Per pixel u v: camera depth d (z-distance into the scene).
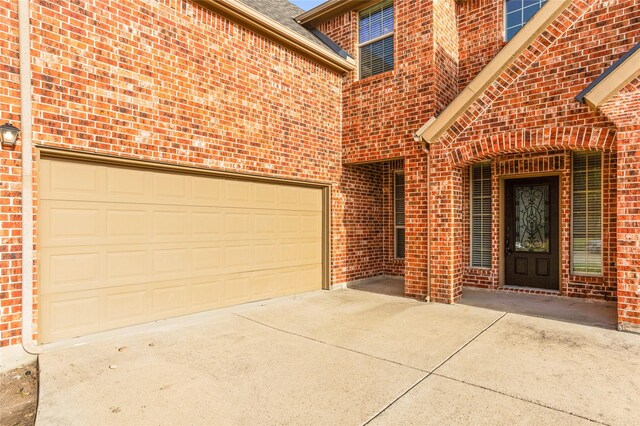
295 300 7.04
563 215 7.11
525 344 4.59
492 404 3.18
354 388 3.48
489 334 4.98
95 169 4.84
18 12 4.07
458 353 4.33
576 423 2.89
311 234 7.96
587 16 5.39
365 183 9.12
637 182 4.78
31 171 4.15
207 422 2.93
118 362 4.04
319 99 7.86
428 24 7.08
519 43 5.82
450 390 3.43
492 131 6.19
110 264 4.97
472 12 8.05
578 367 3.90
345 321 5.66
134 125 5.02
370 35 8.31
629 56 4.71
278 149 6.99
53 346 4.37
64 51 4.40
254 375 3.76
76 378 3.65
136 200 5.23
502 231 7.92
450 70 7.75
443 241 6.73
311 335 4.99
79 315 4.70
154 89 5.23
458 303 6.71
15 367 4.03
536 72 5.79
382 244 9.69
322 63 7.86
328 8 8.48
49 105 4.29
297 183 7.54
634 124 4.78
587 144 5.35
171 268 5.62
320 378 3.69
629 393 3.36
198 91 5.75
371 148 7.87
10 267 4.06
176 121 5.47
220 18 6.05
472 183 8.36
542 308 6.29
